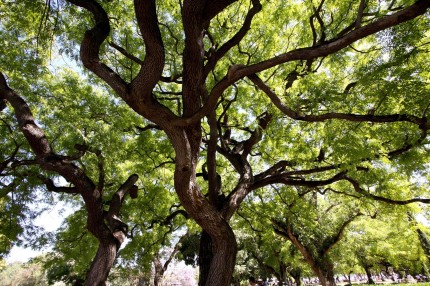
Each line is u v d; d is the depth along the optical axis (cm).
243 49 940
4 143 910
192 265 3084
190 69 487
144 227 1209
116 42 905
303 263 2472
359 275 6031
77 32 799
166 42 905
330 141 650
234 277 2869
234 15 912
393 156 731
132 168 1138
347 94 584
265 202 1271
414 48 446
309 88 678
